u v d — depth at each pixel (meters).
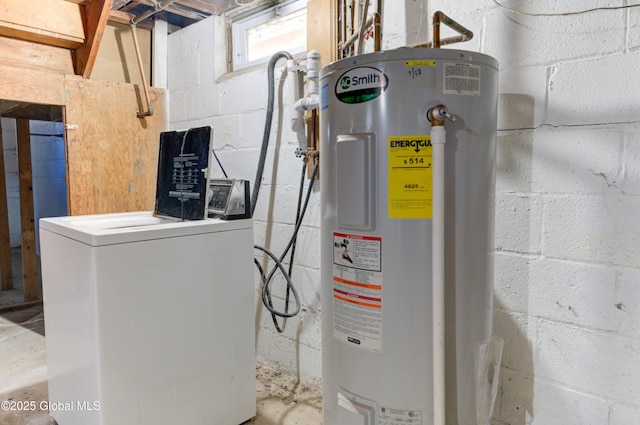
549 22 1.19
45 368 2.14
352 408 1.03
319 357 1.92
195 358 1.51
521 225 1.27
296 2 2.15
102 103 2.45
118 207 2.54
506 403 1.33
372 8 1.61
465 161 0.94
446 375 0.97
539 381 1.27
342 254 1.01
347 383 1.04
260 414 1.75
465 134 0.93
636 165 1.07
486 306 1.02
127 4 2.42
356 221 0.97
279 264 1.94
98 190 2.46
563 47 1.17
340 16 1.71
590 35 1.12
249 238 1.66
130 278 1.33
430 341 0.94
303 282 1.97
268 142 2.04
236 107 2.28
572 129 1.17
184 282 1.46
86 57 2.32
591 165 1.14
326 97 1.04
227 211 1.61
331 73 1.01
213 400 1.57
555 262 1.22
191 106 2.57
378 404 0.99
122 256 1.30
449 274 0.94
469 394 1.00
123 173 2.56
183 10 2.33
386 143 0.92
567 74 1.16
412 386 0.96
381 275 0.95
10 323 2.82
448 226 0.93
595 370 1.17
